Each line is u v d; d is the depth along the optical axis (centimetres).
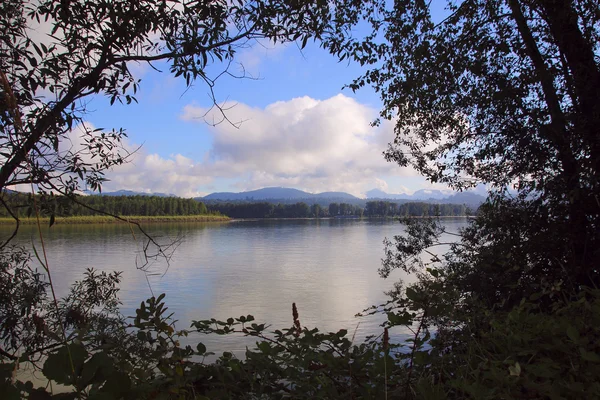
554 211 661
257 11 371
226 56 377
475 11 780
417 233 935
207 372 236
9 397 111
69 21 321
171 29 353
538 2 673
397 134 934
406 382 214
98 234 7262
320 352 240
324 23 410
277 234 9219
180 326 1658
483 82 779
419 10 825
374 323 1500
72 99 333
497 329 243
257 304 2200
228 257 4772
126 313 1616
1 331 551
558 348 211
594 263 599
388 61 895
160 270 3453
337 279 3086
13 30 317
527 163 716
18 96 301
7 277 598
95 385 124
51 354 127
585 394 171
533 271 655
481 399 175
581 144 614
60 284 2300
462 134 848
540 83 696
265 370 233
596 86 629
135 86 355
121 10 321
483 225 788
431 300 217
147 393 178
